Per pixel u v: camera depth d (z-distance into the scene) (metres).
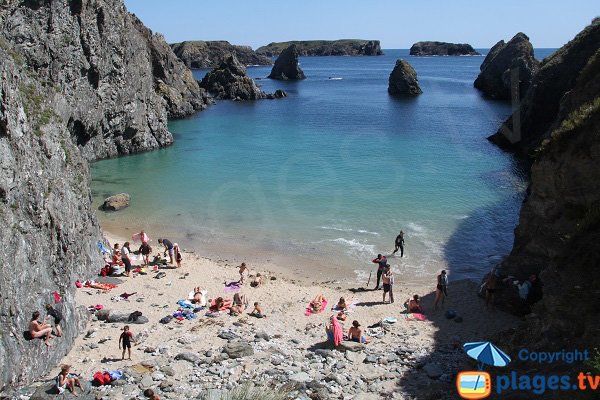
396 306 25.31
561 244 22.95
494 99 125.06
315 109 107.88
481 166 56.69
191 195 44.91
